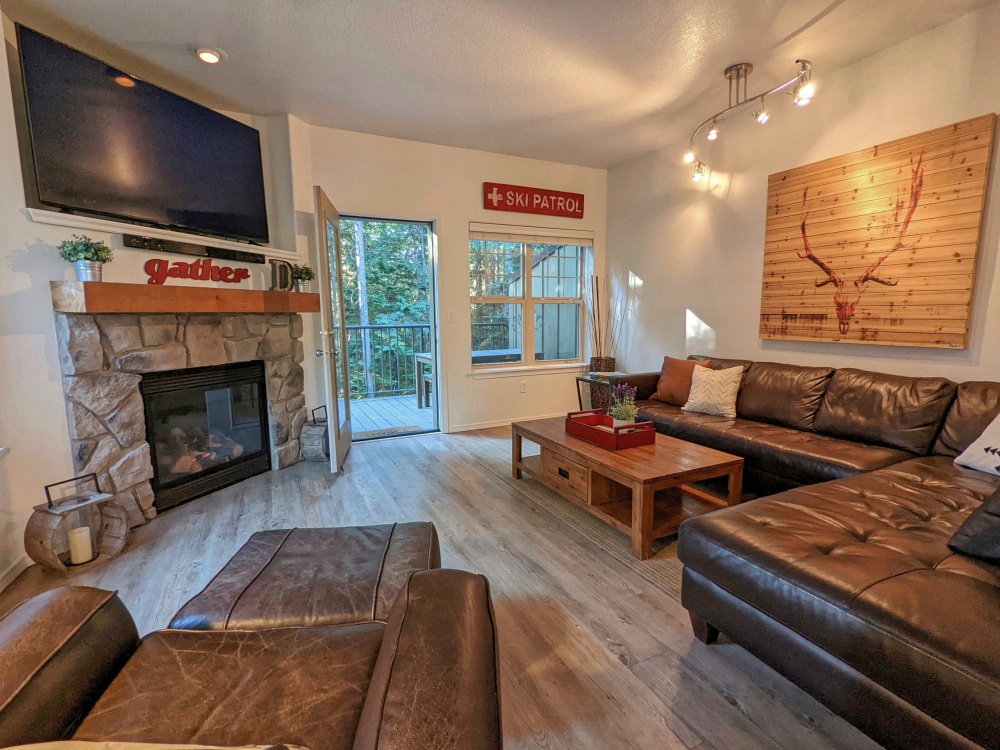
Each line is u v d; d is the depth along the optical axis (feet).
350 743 2.43
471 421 14.85
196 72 9.08
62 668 2.58
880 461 7.26
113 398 7.74
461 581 3.11
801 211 10.11
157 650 3.14
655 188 14.02
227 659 3.06
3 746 2.16
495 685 2.40
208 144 9.42
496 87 9.75
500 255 15.24
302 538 4.93
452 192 13.64
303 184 11.56
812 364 10.35
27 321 6.81
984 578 3.78
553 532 7.89
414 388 21.53
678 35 7.98
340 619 3.67
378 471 10.97
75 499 6.85
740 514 5.12
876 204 8.84
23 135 7.29
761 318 11.18
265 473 10.84
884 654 3.40
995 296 7.57
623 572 6.66
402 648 2.48
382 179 12.64
